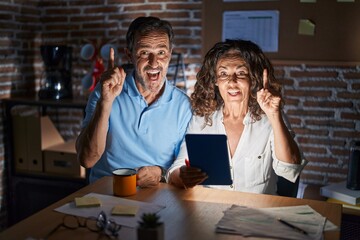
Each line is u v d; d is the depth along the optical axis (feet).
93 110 7.05
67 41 11.60
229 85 6.74
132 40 6.96
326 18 9.43
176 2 10.43
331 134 9.80
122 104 7.20
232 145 6.89
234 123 6.97
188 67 10.56
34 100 10.39
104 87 6.15
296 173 6.39
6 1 10.59
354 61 9.37
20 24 11.10
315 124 9.89
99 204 5.22
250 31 9.95
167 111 7.23
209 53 7.04
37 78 11.82
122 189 5.56
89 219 4.85
